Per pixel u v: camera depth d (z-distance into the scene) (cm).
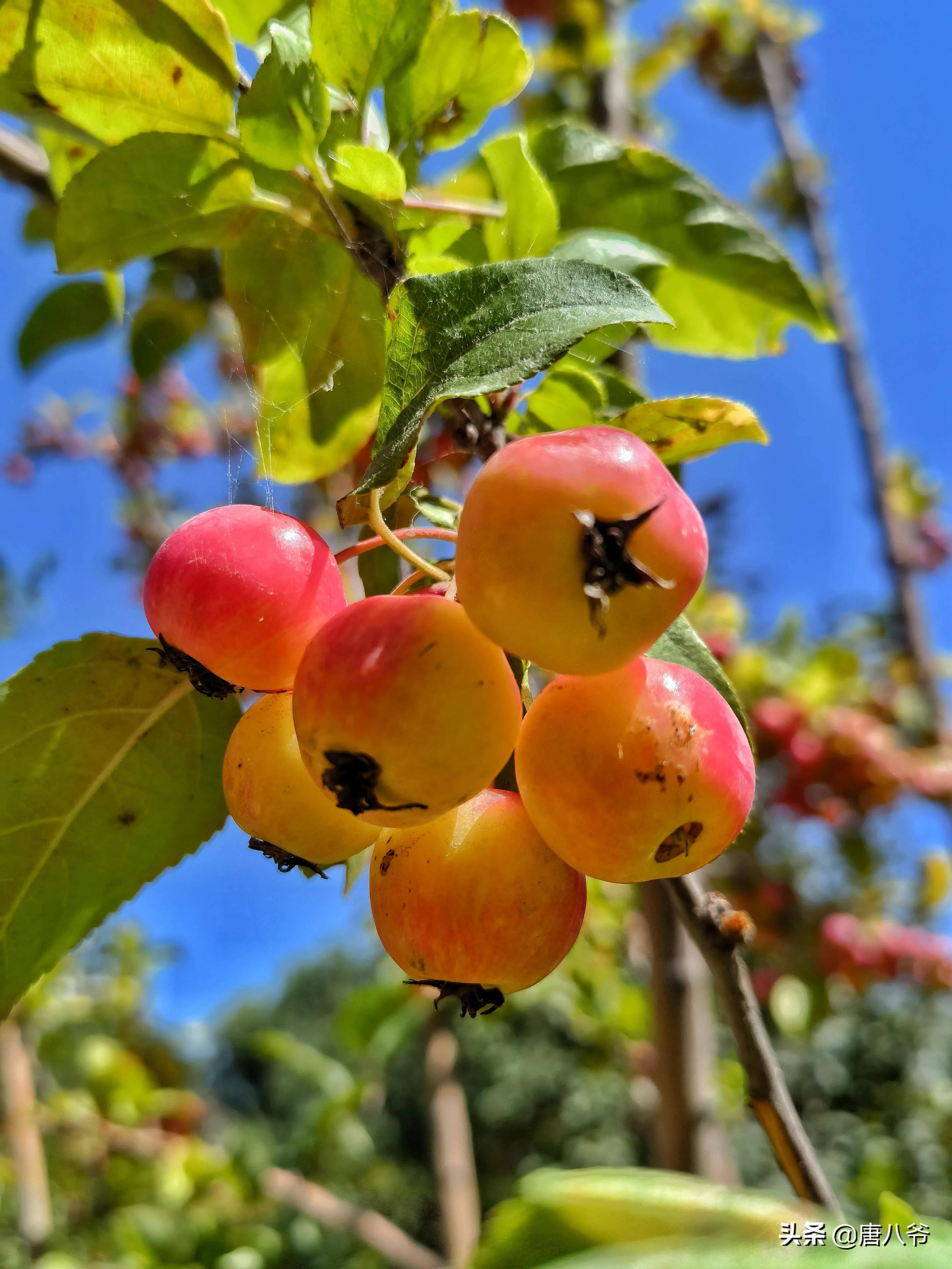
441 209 14
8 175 20
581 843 10
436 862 10
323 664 9
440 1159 34
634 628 9
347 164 13
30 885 13
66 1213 45
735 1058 46
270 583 10
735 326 19
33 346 24
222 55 13
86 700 13
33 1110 40
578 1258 6
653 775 9
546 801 10
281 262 14
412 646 9
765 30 56
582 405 14
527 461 9
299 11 15
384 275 13
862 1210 57
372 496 10
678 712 10
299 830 11
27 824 13
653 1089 39
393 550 13
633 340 19
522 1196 7
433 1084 36
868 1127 89
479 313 9
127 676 13
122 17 13
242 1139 38
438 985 11
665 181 18
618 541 8
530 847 10
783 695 45
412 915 10
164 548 11
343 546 22
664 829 9
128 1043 54
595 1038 43
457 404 13
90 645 13
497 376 9
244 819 11
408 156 14
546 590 8
